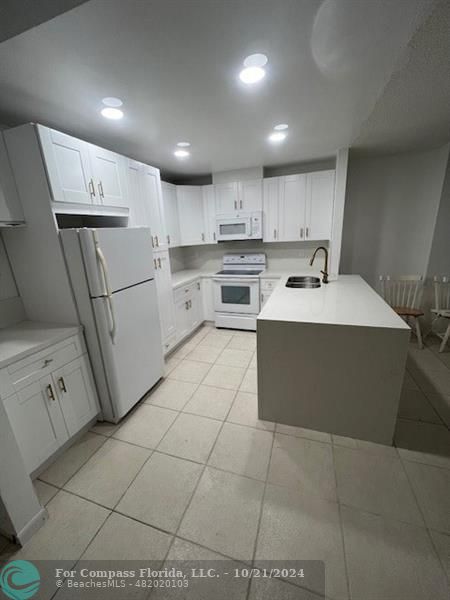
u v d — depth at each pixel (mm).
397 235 3426
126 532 1303
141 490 1508
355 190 3434
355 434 1797
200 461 1681
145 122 1950
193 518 1352
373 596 1041
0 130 1732
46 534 1307
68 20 984
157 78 1415
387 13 1029
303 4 979
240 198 3578
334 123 2137
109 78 1393
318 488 1474
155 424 2018
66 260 1749
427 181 3158
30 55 1177
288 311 1893
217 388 2451
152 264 2322
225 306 3809
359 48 1234
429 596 1034
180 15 997
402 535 1236
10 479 1209
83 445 1838
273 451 1729
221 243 4160
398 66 1453
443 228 3090
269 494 1454
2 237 1845
